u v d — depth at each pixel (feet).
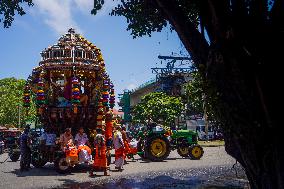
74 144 38.93
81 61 41.27
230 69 13.61
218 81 14.02
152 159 50.08
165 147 50.72
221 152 67.72
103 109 42.37
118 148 39.83
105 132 41.73
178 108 113.50
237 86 13.53
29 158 41.55
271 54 13.41
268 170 13.24
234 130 13.91
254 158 13.57
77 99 38.42
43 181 31.89
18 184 30.32
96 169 38.55
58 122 41.73
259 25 13.75
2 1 24.67
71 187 27.78
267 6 13.99
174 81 114.32
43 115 42.24
